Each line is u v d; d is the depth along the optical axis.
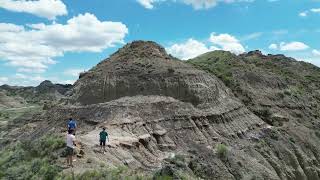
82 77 68.56
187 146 48.31
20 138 59.06
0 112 125.31
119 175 25.50
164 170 28.16
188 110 54.72
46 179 24.75
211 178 41.69
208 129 53.78
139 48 68.19
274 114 69.94
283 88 83.06
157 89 58.09
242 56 107.38
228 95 67.62
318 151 63.84
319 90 96.69
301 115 75.00
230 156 47.53
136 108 52.31
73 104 60.62
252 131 60.06
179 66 63.84
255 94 75.12
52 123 57.91
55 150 29.92
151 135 47.88
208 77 64.44
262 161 51.62
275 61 112.25
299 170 56.28
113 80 59.91
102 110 52.59
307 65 117.94
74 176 24.45
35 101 183.00
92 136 40.66
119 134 44.78
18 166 27.47
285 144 59.91
